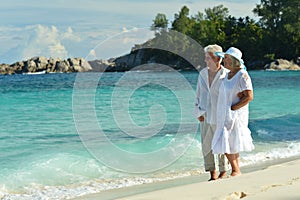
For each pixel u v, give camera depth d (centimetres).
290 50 8038
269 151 1013
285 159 935
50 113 1689
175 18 5981
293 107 1931
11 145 1080
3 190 717
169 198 498
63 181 766
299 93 2658
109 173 808
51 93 2483
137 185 733
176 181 750
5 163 880
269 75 5141
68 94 2434
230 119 657
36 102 2044
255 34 8112
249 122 1459
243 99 655
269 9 8219
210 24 7212
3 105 1920
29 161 888
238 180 567
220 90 660
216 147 658
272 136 1210
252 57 8050
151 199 500
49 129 1329
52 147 1046
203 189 528
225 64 670
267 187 523
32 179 776
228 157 671
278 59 7600
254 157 947
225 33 8006
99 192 696
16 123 1442
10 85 3234
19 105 1927
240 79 656
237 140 658
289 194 481
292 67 7238
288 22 8050
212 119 670
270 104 2067
